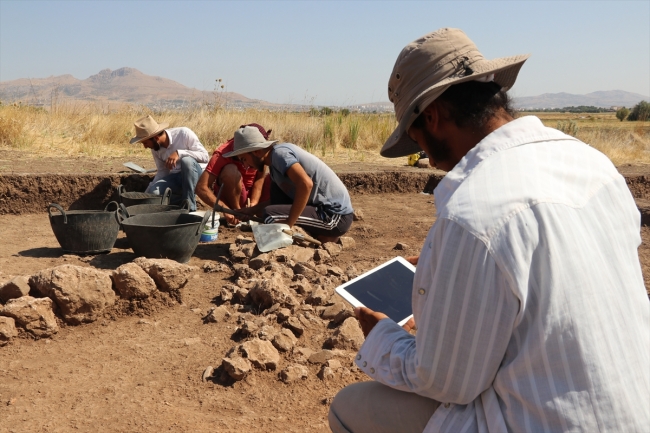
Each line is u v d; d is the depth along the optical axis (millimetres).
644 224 7008
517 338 1315
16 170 7742
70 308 3582
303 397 2912
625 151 13531
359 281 2029
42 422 2645
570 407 1270
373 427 1668
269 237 4996
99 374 3102
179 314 3889
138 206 5730
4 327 3383
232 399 2873
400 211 7668
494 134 1451
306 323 3572
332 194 5461
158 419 2672
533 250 1269
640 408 1281
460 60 1514
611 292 1299
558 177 1361
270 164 5387
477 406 1406
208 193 5969
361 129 12609
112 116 11719
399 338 1611
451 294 1328
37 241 5789
